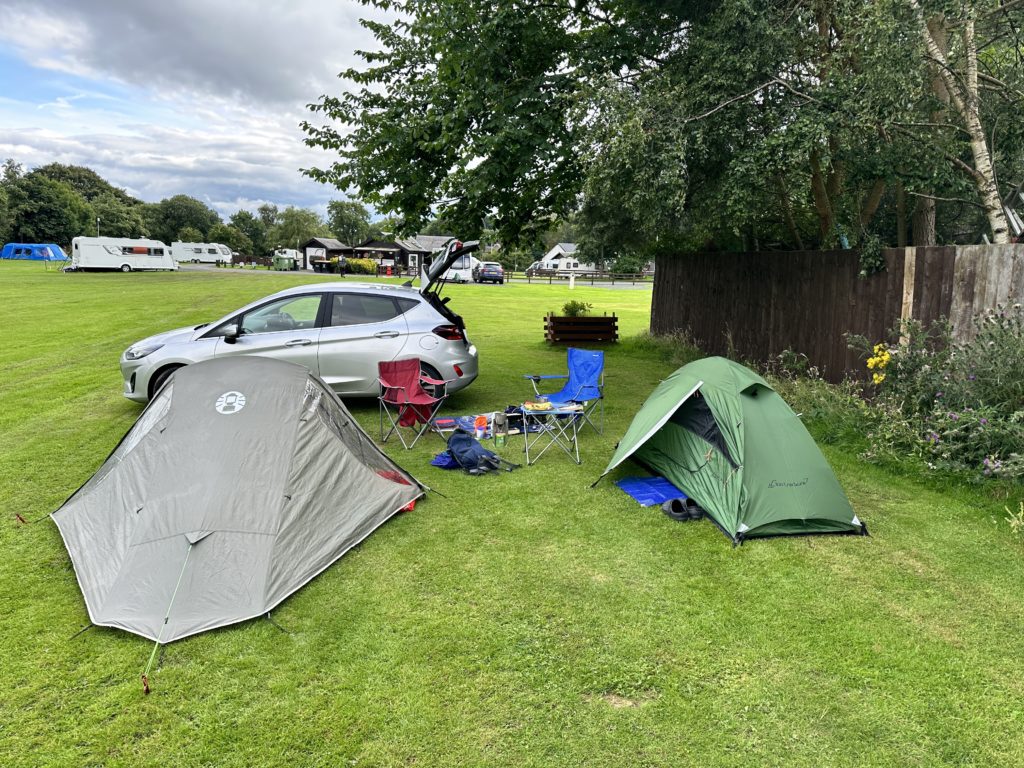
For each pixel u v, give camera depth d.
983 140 7.26
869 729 2.83
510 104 8.49
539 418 7.73
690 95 7.60
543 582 4.04
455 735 2.77
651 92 7.47
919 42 6.57
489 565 4.25
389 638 3.44
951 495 5.45
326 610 3.69
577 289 38.59
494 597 3.86
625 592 3.93
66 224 77.81
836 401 7.57
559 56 9.27
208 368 4.68
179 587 3.58
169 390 4.62
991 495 5.30
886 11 6.33
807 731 2.82
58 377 9.98
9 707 2.89
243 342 7.50
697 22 8.34
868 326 8.00
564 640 3.45
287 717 2.87
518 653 3.33
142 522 3.90
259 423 4.38
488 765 2.61
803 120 6.81
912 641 3.46
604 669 3.21
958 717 2.91
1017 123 7.78
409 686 3.07
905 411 6.56
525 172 8.87
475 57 8.38
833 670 3.22
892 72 6.37
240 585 3.67
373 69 9.70
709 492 5.06
